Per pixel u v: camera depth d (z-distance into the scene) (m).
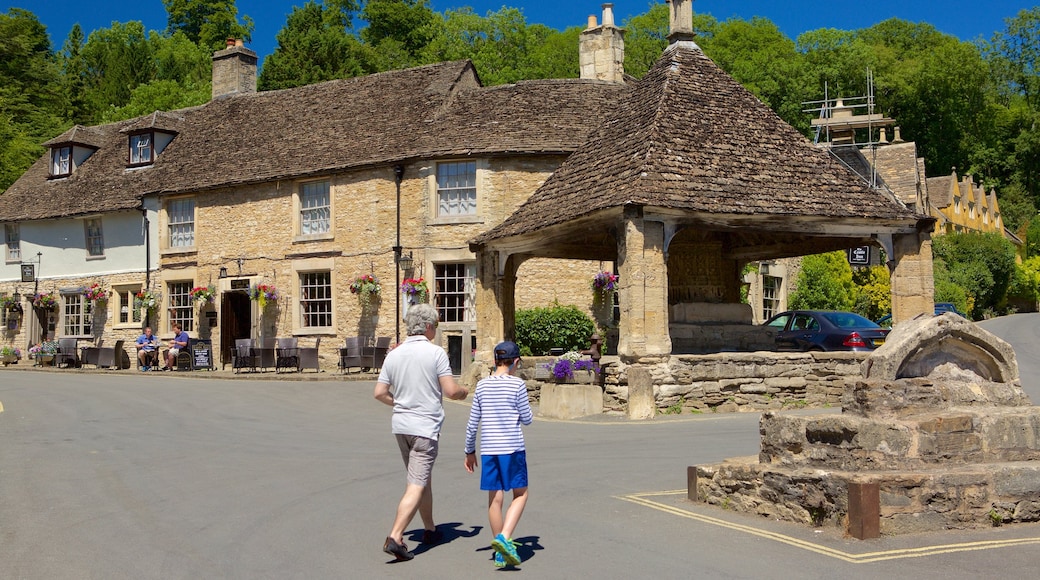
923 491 6.83
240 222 27.75
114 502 8.37
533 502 8.24
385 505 8.20
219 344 27.91
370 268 25.31
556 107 25.06
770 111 17.33
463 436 13.09
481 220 24.05
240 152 28.70
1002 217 72.25
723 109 16.83
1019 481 7.06
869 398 7.21
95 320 31.12
